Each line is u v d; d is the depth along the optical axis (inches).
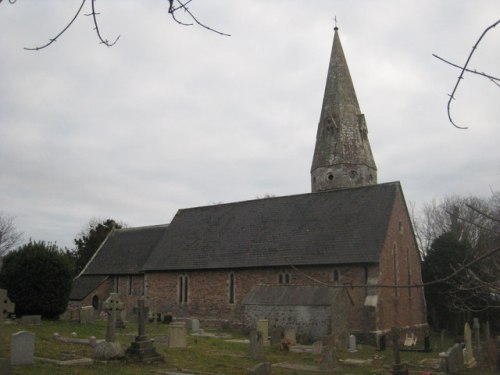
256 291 1290.6
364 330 1175.0
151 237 1919.3
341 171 1641.2
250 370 656.4
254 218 1588.3
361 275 1224.8
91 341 833.5
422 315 1438.2
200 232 1673.2
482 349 952.3
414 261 1446.9
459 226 1710.1
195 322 1284.4
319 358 868.0
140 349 704.4
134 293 1763.0
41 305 1178.0
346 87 1739.7
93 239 2381.9
